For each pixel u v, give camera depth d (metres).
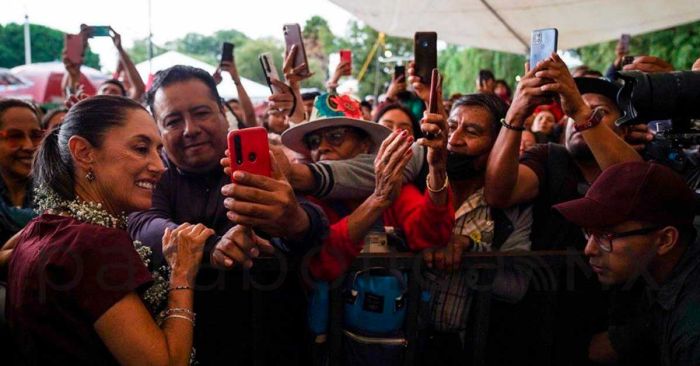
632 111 1.66
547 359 2.00
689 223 1.65
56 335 1.33
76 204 1.50
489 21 7.15
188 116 1.94
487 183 2.09
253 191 1.45
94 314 1.30
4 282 1.66
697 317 1.54
